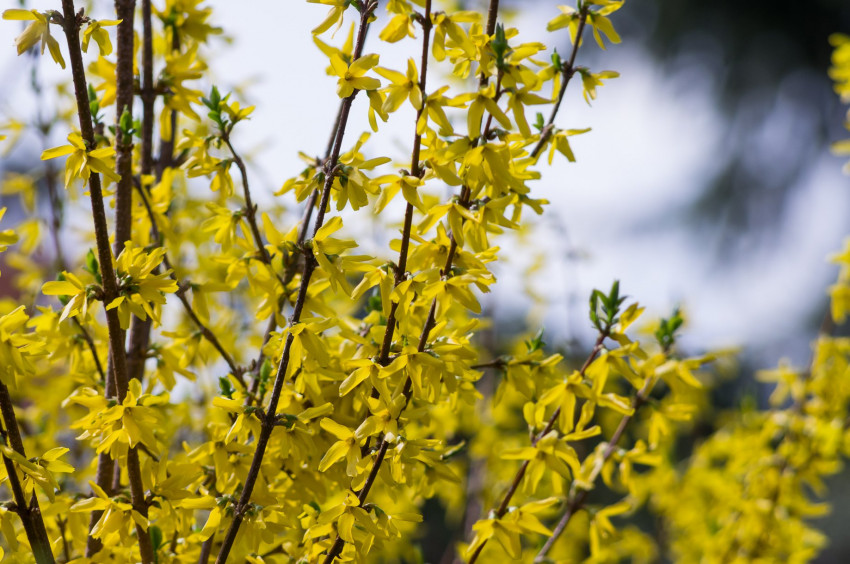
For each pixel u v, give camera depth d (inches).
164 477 71.7
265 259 75.3
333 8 71.0
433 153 71.7
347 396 74.3
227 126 75.4
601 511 76.8
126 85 76.0
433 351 71.1
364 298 82.3
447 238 71.9
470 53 70.9
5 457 69.8
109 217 86.0
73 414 80.5
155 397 71.1
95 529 71.2
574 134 74.3
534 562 76.7
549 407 76.7
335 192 71.1
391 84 70.6
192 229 83.5
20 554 73.2
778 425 96.1
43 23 69.8
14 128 87.4
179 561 73.6
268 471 73.3
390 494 71.7
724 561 95.7
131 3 76.0
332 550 71.3
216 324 82.7
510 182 70.9
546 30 75.2
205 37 79.7
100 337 77.3
